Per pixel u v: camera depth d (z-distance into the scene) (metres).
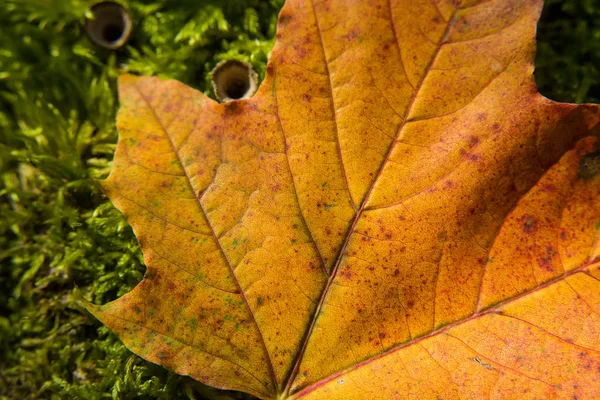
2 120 0.25
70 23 0.26
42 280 0.24
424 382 0.20
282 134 0.20
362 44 0.20
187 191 0.20
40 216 0.25
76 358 0.24
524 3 0.20
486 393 0.19
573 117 0.19
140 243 0.20
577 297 0.20
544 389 0.19
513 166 0.20
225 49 0.25
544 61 0.23
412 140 0.20
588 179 0.20
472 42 0.20
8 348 0.24
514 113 0.20
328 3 0.20
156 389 0.22
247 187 0.20
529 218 0.20
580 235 0.20
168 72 0.25
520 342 0.20
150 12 0.25
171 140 0.20
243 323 0.20
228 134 0.20
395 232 0.20
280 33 0.20
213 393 0.22
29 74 0.25
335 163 0.20
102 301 0.24
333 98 0.20
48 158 0.24
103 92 0.25
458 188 0.20
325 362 0.20
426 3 0.20
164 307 0.20
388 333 0.20
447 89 0.20
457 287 0.20
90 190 0.24
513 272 0.20
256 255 0.20
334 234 0.20
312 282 0.20
